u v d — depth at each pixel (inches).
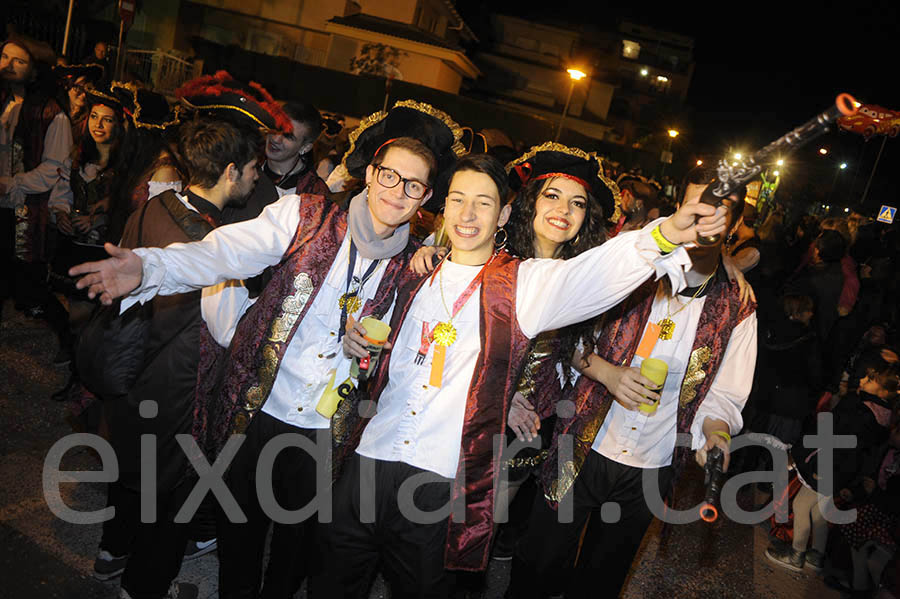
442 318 109.8
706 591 185.0
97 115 182.4
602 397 131.1
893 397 202.8
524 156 132.6
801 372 249.0
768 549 213.6
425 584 105.4
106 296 95.7
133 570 122.4
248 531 120.3
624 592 175.0
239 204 129.0
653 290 129.6
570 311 103.5
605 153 1302.9
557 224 130.5
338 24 1230.3
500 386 107.0
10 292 243.8
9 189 223.9
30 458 175.6
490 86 1942.7
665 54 2332.7
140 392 118.8
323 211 117.5
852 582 200.1
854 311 312.0
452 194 110.5
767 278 286.0
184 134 123.1
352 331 109.6
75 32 602.2
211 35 1194.6
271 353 116.5
